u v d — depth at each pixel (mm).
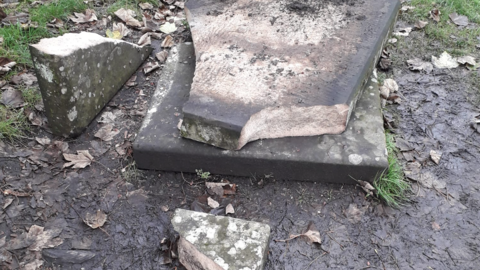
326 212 2367
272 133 2484
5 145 2637
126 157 2639
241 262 1891
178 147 2441
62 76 2383
